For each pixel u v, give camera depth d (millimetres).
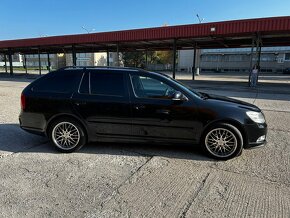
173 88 4828
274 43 28812
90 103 4891
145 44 30766
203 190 3598
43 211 3080
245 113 4625
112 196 3426
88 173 4105
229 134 4652
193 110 4664
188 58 69000
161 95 4805
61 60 82438
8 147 5285
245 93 16188
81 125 4992
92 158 4734
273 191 3584
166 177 3986
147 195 3459
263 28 17594
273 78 37594
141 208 3156
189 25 20219
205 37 22047
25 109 5164
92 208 3148
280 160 4695
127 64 81375
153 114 4742
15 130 6559
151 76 4918
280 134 6480
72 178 3928
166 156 4848
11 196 3400
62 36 27312
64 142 5004
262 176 4043
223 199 3371
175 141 4812
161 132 4793
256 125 4633
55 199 3344
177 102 4695
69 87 5059
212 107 4645
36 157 4758
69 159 4680
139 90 4883
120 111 4828
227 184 3775
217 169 4297
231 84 23859
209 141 4734
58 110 4945
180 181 3859
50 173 4090
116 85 4949
